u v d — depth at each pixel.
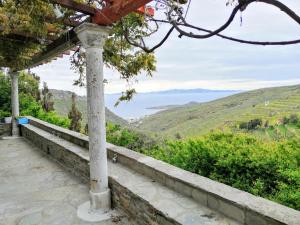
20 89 13.29
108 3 3.16
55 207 4.01
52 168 6.07
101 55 3.70
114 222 3.47
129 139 5.91
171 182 3.32
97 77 3.66
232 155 3.51
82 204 4.07
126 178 3.76
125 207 3.52
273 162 3.13
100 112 3.72
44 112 11.89
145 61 5.27
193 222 2.46
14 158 7.06
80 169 5.23
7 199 4.38
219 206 2.64
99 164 3.77
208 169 3.84
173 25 2.30
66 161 5.93
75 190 4.68
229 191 2.70
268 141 3.71
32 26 4.16
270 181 3.17
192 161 3.99
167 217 2.62
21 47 5.66
